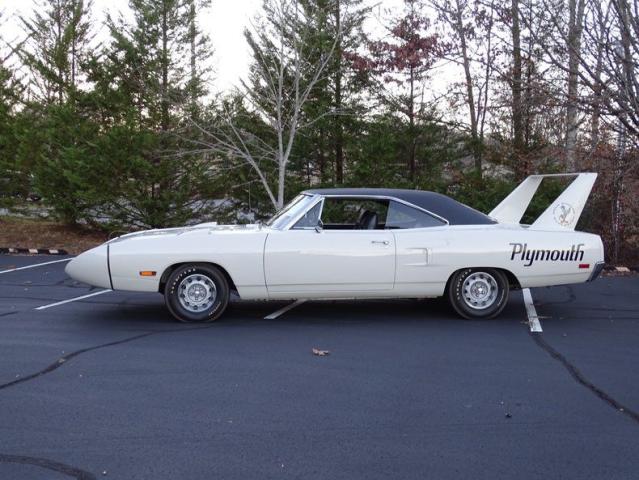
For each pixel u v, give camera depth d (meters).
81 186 15.23
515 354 6.01
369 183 15.80
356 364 5.64
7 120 18.64
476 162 16.58
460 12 14.79
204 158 15.54
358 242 7.12
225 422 4.27
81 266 7.04
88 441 3.95
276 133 15.30
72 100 15.88
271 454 3.77
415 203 7.46
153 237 7.13
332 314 7.79
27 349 6.09
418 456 3.75
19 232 17.59
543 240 7.38
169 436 4.03
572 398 4.77
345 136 16.38
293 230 7.23
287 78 15.11
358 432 4.11
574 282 7.50
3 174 18.03
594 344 6.41
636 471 3.58
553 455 3.78
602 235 12.95
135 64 15.51
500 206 8.59
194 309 7.23
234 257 7.04
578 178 7.91
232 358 5.81
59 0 20.75
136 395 4.79
